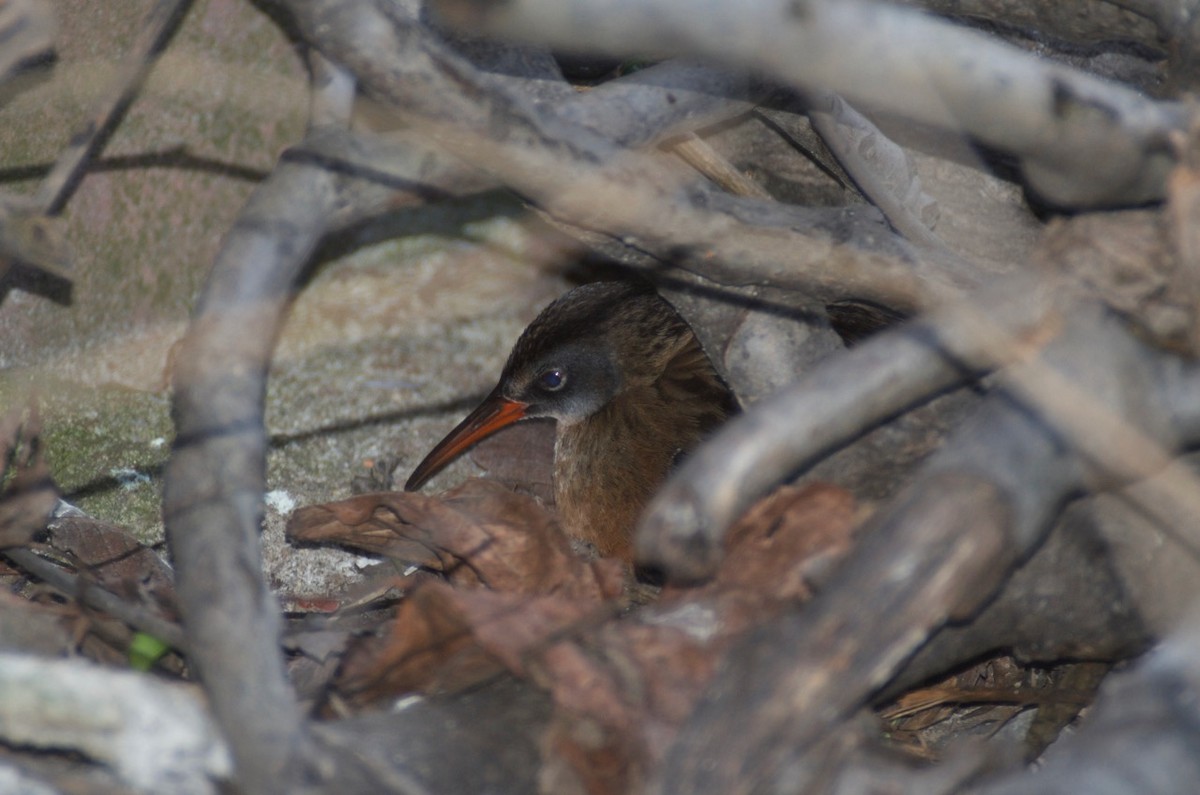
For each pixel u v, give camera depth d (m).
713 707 3.84
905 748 5.40
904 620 3.67
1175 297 4.41
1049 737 5.57
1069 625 5.08
